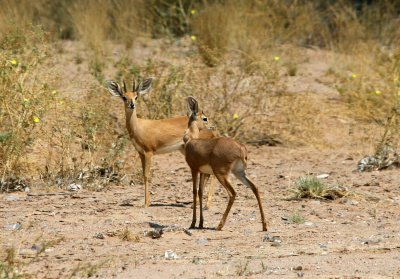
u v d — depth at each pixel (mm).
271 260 24484
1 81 37750
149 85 36625
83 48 58875
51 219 29734
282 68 56375
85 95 43750
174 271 22984
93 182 36219
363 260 24578
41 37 43656
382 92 50438
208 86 45688
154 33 63156
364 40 63906
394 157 40438
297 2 66250
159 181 37750
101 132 40781
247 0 63312
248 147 45156
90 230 28109
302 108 48000
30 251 25281
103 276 22484
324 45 64562
